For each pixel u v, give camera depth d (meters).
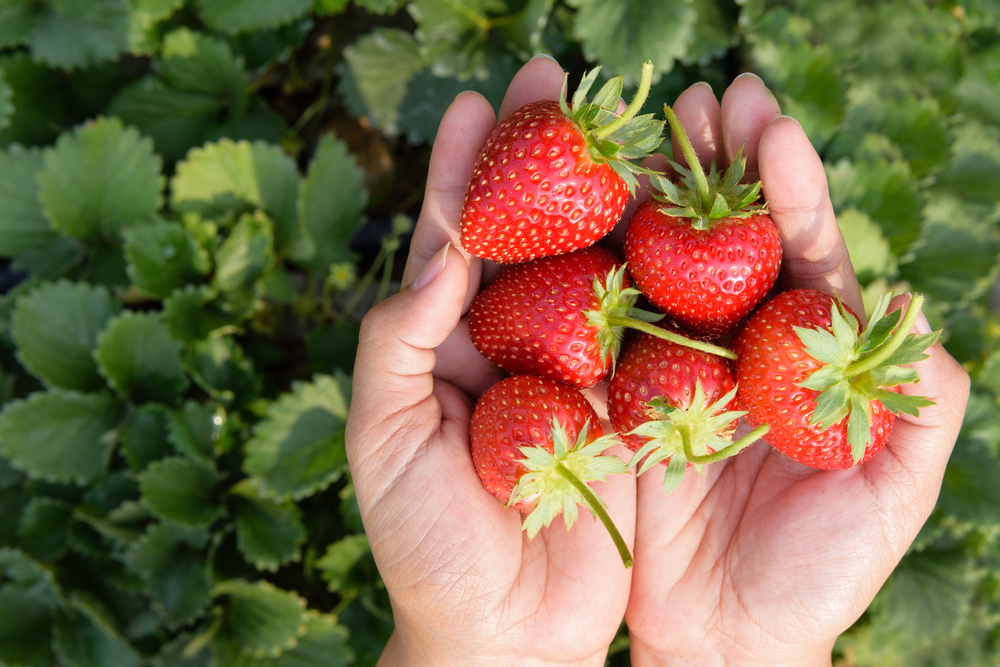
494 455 0.31
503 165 0.31
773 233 0.31
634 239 0.32
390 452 0.32
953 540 0.44
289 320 0.50
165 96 0.45
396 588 0.33
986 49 0.44
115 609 0.45
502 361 0.33
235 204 0.44
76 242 0.45
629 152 0.31
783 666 0.34
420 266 0.35
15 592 0.44
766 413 0.31
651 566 0.35
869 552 0.32
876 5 0.44
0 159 0.44
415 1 0.41
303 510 0.45
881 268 0.41
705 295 0.31
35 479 0.45
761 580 0.33
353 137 0.49
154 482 0.41
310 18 0.45
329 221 0.45
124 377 0.43
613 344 0.32
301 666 0.43
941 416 0.32
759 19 0.42
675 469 0.30
